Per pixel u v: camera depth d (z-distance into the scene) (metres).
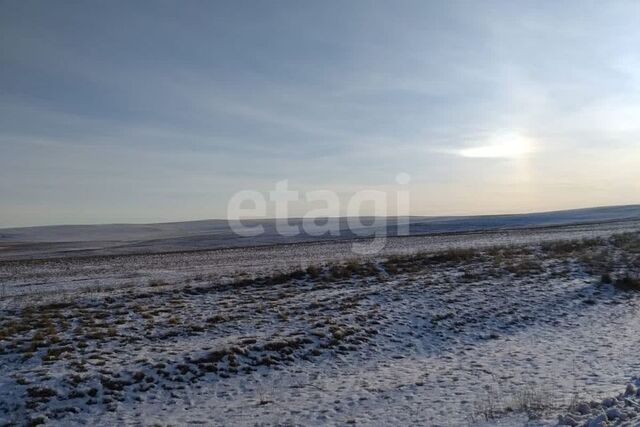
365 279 27.08
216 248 70.56
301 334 17.02
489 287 25.23
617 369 14.43
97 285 28.72
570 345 17.67
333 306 20.78
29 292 26.66
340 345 16.78
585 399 11.16
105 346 15.27
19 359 13.92
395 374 14.62
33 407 11.43
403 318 19.92
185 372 13.70
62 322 17.80
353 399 12.45
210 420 11.15
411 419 10.89
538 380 13.63
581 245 40.53
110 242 117.19
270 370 14.56
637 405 9.31
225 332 17.25
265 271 30.05
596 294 25.03
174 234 146.50
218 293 23.59
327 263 32.25
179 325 17.69
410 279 26.58
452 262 32.22
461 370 14.97
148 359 14.10
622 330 19.59
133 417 11.34
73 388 12.30
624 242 41.81
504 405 11.29
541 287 25.75
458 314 21.00
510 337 18.94
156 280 29.89
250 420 11.12
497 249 38.81
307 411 11.65
